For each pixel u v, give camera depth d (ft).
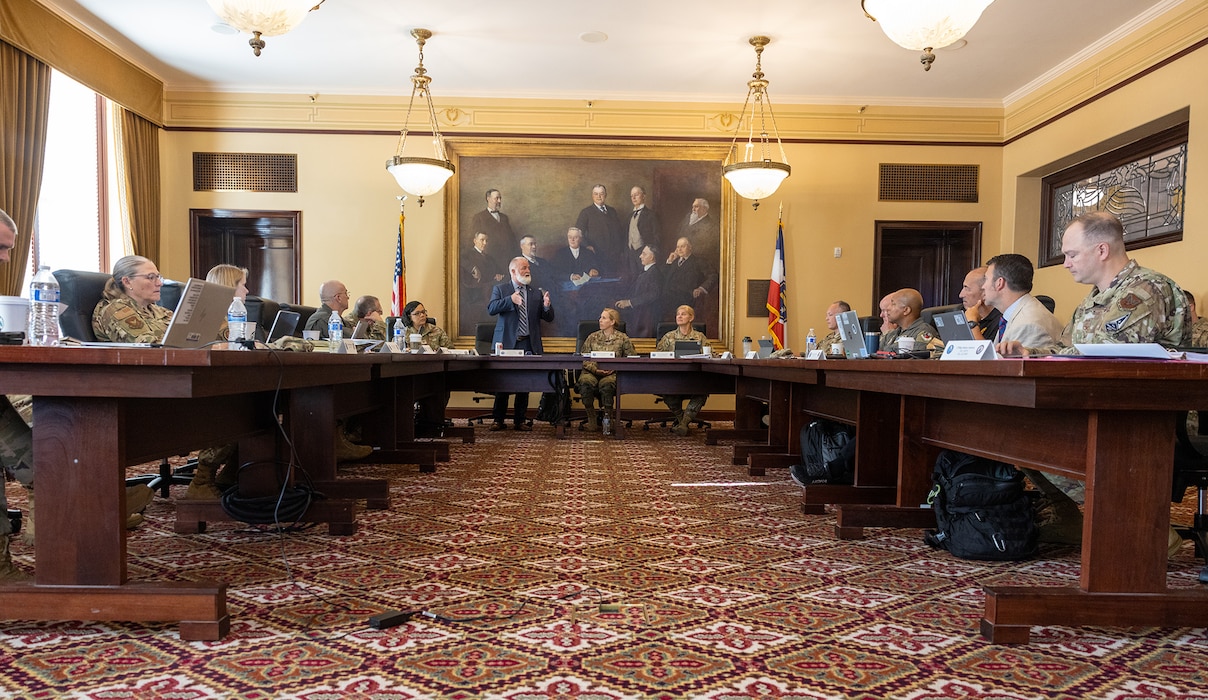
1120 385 4.58
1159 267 17.43
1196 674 4.58
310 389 9.12
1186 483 6.81
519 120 23.68
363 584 6.32
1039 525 7.81
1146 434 4.97
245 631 5.17
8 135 16.25
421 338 18.38
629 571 6.81
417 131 23.52
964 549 7.38
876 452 9.63
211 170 23.18
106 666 4.54
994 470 7.69
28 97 16.83
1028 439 5.94
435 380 16.60
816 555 7.50
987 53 19.89
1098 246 7.50
